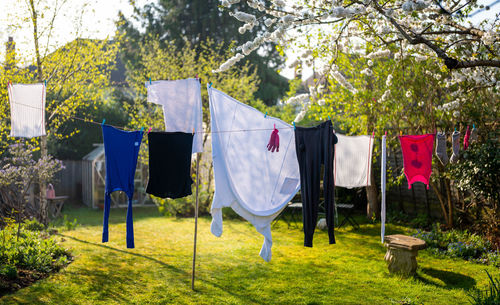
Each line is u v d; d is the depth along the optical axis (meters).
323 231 8.79
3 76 8.15
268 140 4.85
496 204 6.93
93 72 9.68
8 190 8.38
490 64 3.68
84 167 13.38
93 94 10.09
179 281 5.49
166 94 4.66
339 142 5.14
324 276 5.75
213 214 4.66
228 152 4.79
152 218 10.71
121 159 4.41
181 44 16.86
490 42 4.38
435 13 4.81
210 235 8.52
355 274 5.83
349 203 10.94
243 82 12.24
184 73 11.74
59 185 13.50
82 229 8.89
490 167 6.44
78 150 14.09
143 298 4.85
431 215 8.98
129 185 4.44
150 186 4.41
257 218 4.79
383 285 5.36
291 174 4.86
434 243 7.20
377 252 7.04
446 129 7.59
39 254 6.03
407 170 5.05
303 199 4.54
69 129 13.60
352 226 9.19
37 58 8.75
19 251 5.88
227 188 4.73
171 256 6.76
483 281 5.44
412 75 7.48
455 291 5.10
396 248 5.73
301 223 9.71
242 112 4.84
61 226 9.11
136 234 8.52
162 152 4.43
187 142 4.51
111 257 6.60
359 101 8.12
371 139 4.99
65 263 6.13
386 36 6.06
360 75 8.12
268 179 4.84
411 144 5.02
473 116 6.93
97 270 5.88
